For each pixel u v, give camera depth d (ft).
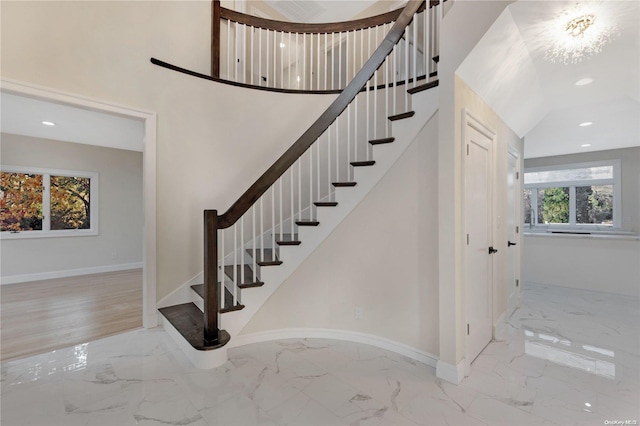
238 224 11.25
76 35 8.18
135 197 19.95
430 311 7.23
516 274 11.78
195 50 10.73
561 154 18.29
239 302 8.57
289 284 8.86
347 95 8.57
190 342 7.38
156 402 5.81
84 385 6.39
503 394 6.06
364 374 6.82
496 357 7.66
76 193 17.79
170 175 9.83
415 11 8.18
